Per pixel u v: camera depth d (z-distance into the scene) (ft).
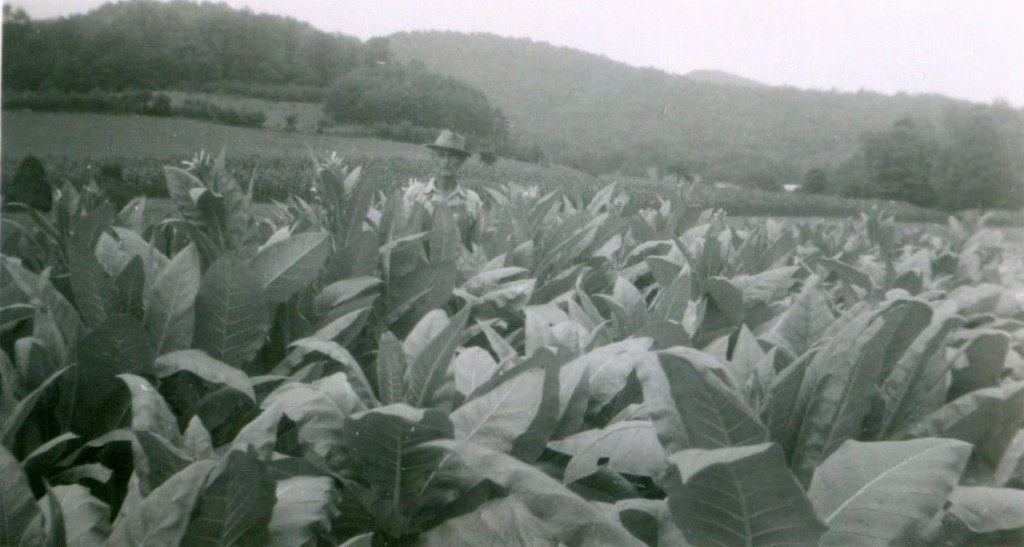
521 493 4.72
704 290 10.68
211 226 8.87
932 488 4.64
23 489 4.76
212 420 7.12
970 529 5.12
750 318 9.95
